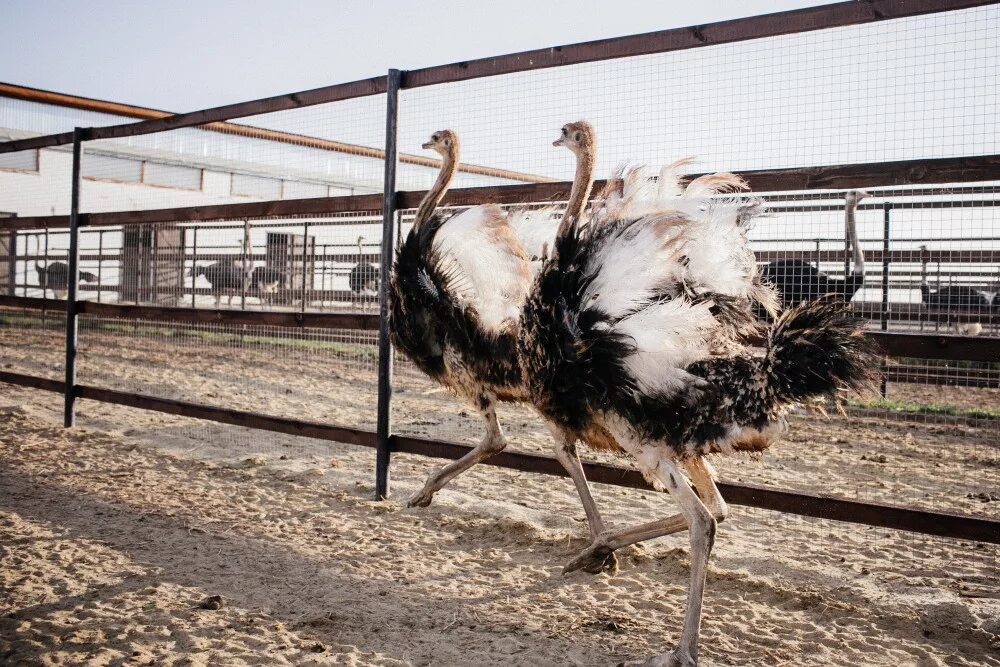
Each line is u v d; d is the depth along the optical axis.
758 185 4.25
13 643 3.09
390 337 4.94
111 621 3.33
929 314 9.00
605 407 3.38
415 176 9.00
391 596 3.73
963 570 4.16
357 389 9.81
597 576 4.02
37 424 7.33
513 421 7.96
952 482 5.86
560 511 5.08
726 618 3.57
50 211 19.92
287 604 3.59
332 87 5.64
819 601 3.72
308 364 11.55
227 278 11.51
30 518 4.68
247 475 5.76
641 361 3.29
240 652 3.10
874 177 3.98
